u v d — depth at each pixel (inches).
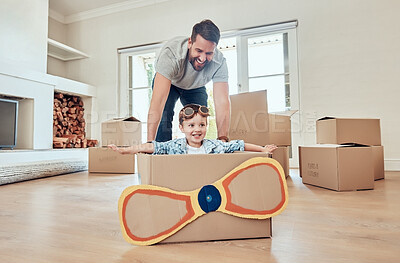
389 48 119.4
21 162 110.0
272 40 137.3
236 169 39.2
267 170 39.7
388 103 118.8
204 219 38.2
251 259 32.1
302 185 86.0
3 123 111.7
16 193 76.6
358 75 123.0
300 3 132.0
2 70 110.0
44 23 138.2
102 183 94.5
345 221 47.0
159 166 37.9
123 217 36.8
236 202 38.5
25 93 120.6
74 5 163.6
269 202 39.0
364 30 122.9
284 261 31.4
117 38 164.4
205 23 98.0
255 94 90.6
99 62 167.8
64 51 164.4
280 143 104.2
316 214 51.7
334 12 127.2
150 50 158.1
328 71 127.2
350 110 123.6
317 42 129.2
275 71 136.1
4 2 119.9
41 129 128.6
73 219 50.5
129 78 163.3
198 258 32.6
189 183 38.3
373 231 41.7
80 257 33.4
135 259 32.5
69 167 123.6
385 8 120.6
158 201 37.5
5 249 36.2
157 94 96.7
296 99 132.1
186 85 101.6
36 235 41.6
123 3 161.8
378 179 94.0
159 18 155.7
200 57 99.0
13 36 123.0
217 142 52.0
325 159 80.0
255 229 39.0
